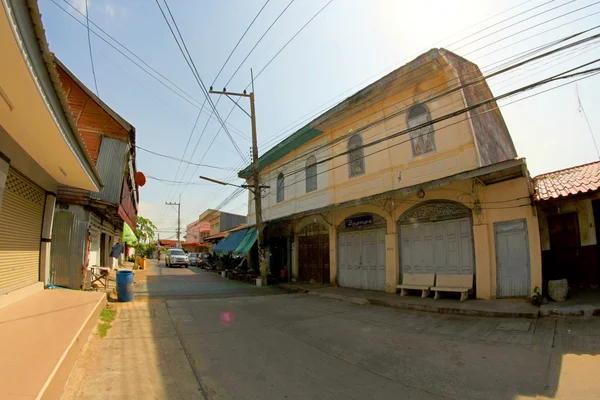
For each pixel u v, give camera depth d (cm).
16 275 794
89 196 1189
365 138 1354
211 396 418
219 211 4156
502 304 857
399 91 1212
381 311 956
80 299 834
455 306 881
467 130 1020
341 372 500
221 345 632
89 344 613
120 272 1091
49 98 445
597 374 445
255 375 487
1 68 371
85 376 468
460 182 1026
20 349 446
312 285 1550
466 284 993
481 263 963
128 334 696
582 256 921
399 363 534
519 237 913
